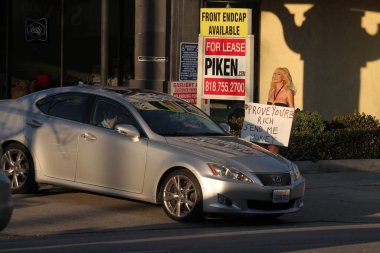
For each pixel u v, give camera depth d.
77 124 28.92
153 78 43.59
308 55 53.25
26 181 29.88
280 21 52.91
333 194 33.84
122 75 49.75
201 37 37.09
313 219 28.50
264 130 35.81
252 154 27.02
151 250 21.66
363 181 37.34
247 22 36.50
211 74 37.12
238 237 24.08
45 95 30.47
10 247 21.94
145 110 28.44
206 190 25.50
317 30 53.22
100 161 28.05
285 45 53.03
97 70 49.91
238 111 49.81
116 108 28.61
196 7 43.44
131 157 27.34
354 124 44.00
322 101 53.56
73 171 28.70
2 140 30.33
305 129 40.69
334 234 24.95
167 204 26.67
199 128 28.98
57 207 28.73
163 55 43.28
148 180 26.98
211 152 26.39
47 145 29.33
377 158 41.44
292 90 37.44
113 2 49.47
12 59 50.06
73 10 49.81
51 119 29.59
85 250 21.53
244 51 36.50
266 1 52.75
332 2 53.19
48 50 49.94
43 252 21.16
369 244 23.08
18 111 30.59
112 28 49.59
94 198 30.70
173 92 38.22
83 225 25.91
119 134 27.84
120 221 26.67
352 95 53.69
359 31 53.38
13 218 26.61
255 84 52.97
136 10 43.94
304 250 21.92
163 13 43.16
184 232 24.97
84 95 29.53
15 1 49.78
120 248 21.92
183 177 26.19
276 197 26.02
